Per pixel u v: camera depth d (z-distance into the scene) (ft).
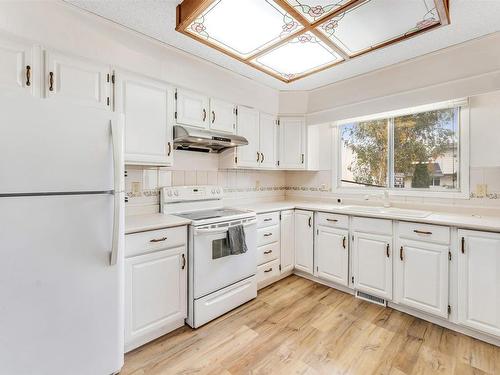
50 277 3.82
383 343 5.83
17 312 3.59
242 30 5.62
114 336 4.48
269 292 8.46
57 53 5.07
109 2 5.00
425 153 8.47
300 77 8.43
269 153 10.07
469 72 6.53
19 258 3.58
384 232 7.28
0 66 4.47
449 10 5.03
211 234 6.70
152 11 5.30
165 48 6.54
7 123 3.44
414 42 6.19
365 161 9.95
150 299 5.70
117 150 4.41
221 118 8.32
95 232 4.21
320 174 11.03
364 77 8.27
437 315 6.37
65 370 3.98
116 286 4.48
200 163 8.87
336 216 8.41
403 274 6.93
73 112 3.97
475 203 7.31
